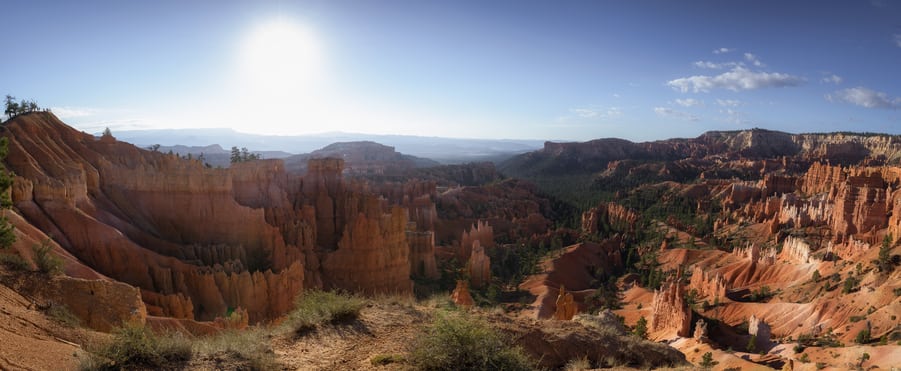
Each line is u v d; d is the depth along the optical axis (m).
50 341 12.50
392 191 157.12
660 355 16.27
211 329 28.44
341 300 15.55
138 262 46.53
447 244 128.38
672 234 155.50
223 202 67.69
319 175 99.00
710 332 76.38
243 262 62.78
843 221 128.12
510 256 119.88
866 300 74.81
